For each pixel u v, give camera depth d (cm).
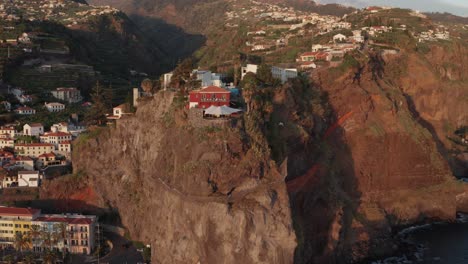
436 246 12338
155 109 12106
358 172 13625
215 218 9088
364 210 13012
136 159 12475
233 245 8981
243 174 9319
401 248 12206
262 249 8962
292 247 9169
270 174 9575
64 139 15250
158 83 14400
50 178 13512
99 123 15538
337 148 13488
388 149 14325
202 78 12475
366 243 11969
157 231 10588
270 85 12012
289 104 11844
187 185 9556
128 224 12150
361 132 14025
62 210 12988
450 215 14300
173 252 9794
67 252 11106
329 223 11556
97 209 12975
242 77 12825
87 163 13662
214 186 9312
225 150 9375
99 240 11481
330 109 13600
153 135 11662
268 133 10650
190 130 9950
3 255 10875
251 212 9044
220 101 10306
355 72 14338
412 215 13975
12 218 11300
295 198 10931
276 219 9156
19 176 13438
